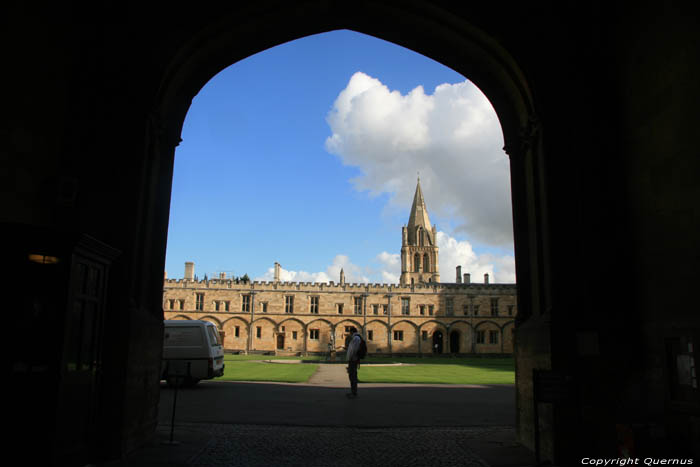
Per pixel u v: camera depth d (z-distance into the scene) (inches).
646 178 249.8
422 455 255.0
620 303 260.1
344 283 2428.6
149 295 299.1
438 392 559.8
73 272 199.9
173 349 568.4
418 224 3528.5
